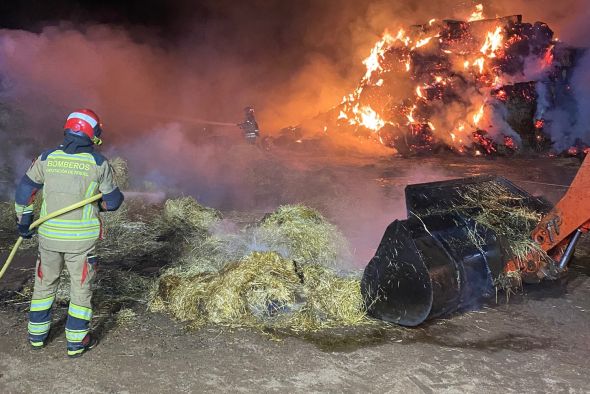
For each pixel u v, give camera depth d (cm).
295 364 425
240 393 386
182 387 391
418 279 471
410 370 420
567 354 450
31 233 429
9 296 543
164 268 629
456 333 481
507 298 541
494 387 399
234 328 480
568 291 580
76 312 423
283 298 500
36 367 412
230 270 528
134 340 456
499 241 516
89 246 422
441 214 529
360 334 475
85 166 415
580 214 498
